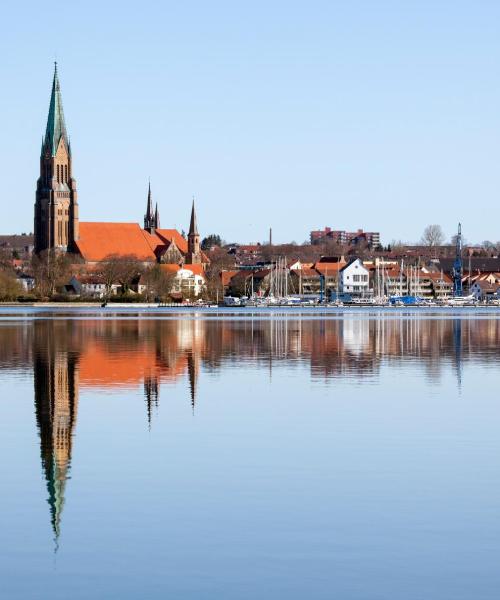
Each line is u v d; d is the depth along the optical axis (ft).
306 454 170.40
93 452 171.73
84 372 301.84
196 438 185.06
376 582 109.40
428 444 179.42
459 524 128.98
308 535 124.47
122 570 112.88
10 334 513.04
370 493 144.15
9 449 174.50
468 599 104.99
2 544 121.39
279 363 336.90
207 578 110.52
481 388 262.47
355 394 249.34
